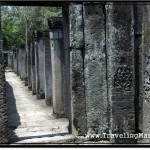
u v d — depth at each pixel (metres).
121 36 8.84
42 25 35.94
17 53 34.00
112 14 8.77
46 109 15.00
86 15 8.86
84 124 9.03
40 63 17.70
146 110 8.78
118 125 8.95
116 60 8.85
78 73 8.93
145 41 8.73
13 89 23.66
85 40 8.88
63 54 12.83
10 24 47.59
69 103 9.55
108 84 8.96
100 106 9.03
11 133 9.90
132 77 8.95
